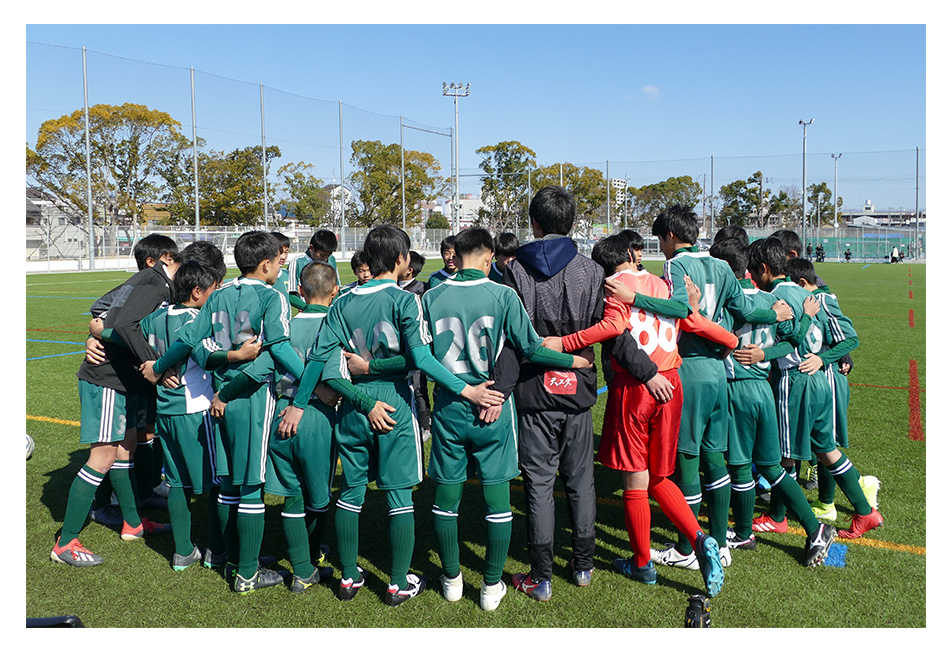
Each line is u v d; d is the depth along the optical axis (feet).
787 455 12.09
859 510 11.91
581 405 9.93
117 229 129.18
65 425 19.49
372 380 9.84
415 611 9.93
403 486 9.88
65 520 11.18
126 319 10.82
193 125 109.91
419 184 186.70
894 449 17.02
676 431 10.26
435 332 9.63
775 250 12.03
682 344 10.97
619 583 10.67
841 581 10.60
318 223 182.70
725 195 206.39
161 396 10.78
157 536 12.56
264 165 119.03
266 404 10.18
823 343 12.16
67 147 133.69
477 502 14.43
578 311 9.82
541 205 10.07
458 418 9.63
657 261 139.03
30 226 137.80
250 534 10.23
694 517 10.02
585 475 10.28
